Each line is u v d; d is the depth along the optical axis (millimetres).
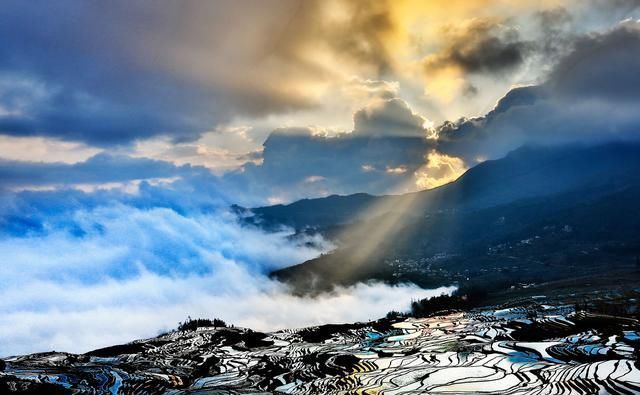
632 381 100438
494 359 127250
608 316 167500
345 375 126812
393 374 122875
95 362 152250
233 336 193250
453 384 109812
